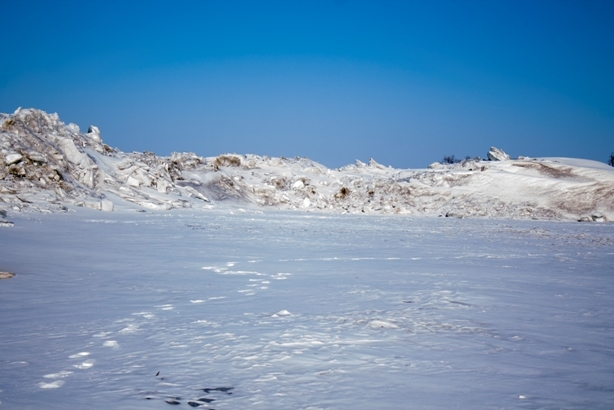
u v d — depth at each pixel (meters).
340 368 7.41
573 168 86.50
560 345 8.90
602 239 38.91
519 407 6.04
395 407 5.99
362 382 6.83
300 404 6.05
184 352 8.13
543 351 8.49
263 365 7.51
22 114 55.84
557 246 32.16
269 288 14.48
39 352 8.09
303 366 7.49
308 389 6.55
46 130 57.81
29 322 10.04
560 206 75.19
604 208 73.94
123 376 7.02
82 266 18.00
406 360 7.84
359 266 19.86
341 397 6.28
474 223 59.41
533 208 75.31
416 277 17.12
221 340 8.83
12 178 46.81
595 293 14.61
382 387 6.65
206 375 7.07
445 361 7.82
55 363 7.56
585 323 10.68
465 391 6.55
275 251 24.94
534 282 16.66
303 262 20.86
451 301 12.81
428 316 11.02
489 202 78.94
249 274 17.27
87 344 8.54
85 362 7.56
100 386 6.62
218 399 6.20
